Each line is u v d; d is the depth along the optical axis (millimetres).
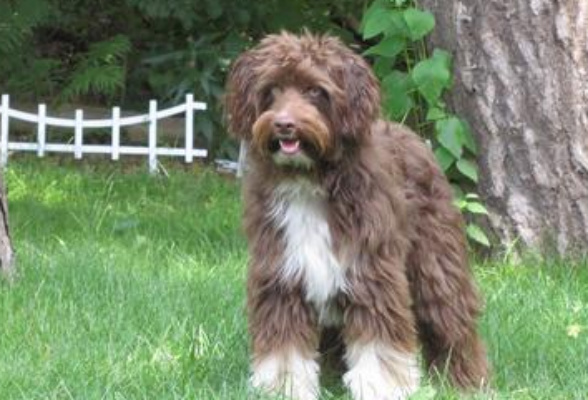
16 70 20922
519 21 12602
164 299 10555
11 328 9711
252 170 7969
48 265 11711
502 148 12781
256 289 7898
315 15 20734
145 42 21594
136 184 17078
